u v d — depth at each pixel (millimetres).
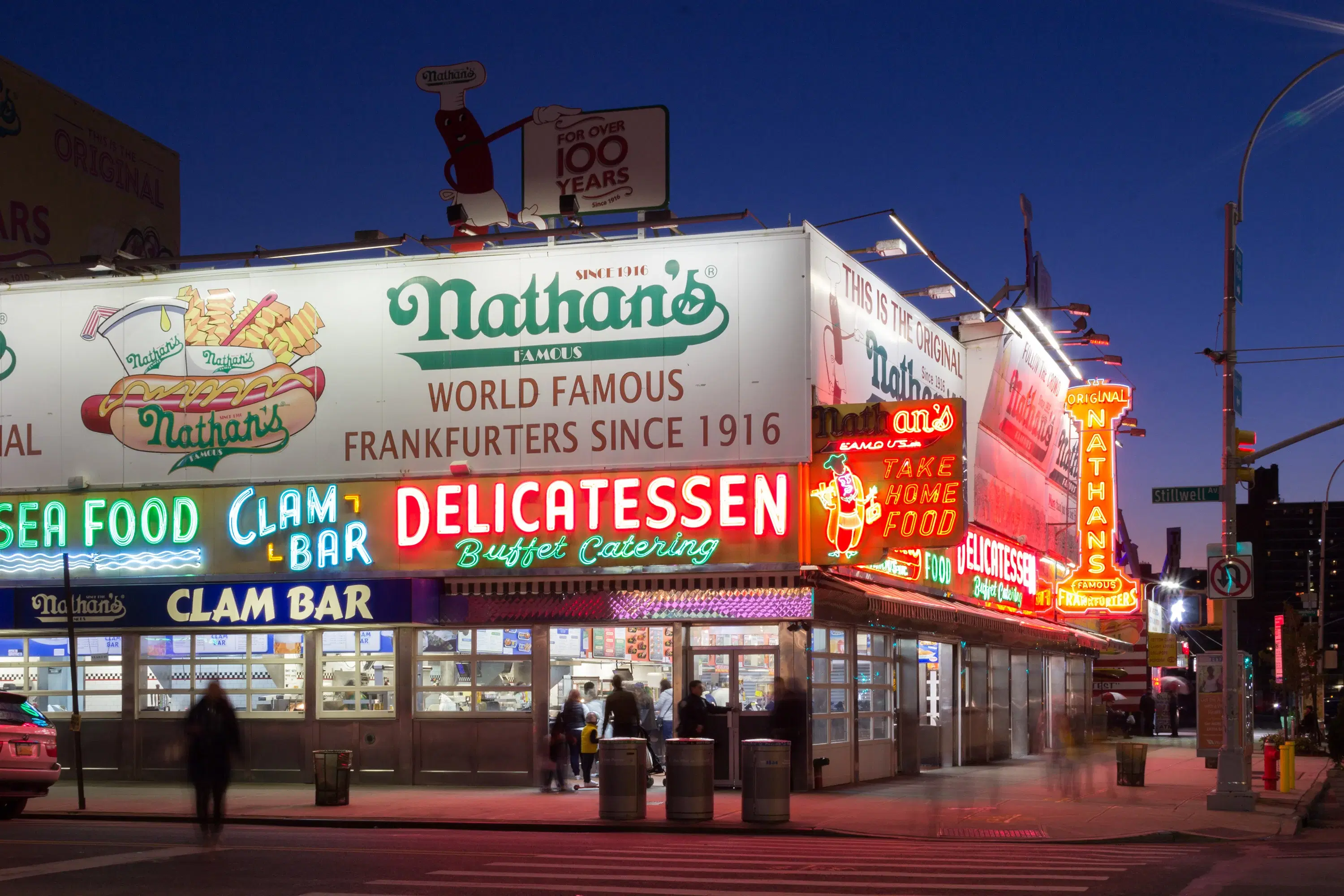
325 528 25156
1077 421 42562
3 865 13430
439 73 26484
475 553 24406
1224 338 22188
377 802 21219
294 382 25656
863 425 22844
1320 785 28672
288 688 25141
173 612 25328
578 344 24406
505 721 24172
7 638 26438
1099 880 12547
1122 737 49438
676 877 12656
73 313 26906
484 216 26000
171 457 26125
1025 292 34781
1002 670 35219
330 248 25484
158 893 11477
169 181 40750
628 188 25344
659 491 23672
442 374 24969
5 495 26750
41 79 35250
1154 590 50531
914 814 19500
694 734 21969
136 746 25641
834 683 24828
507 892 11586
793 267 23625
